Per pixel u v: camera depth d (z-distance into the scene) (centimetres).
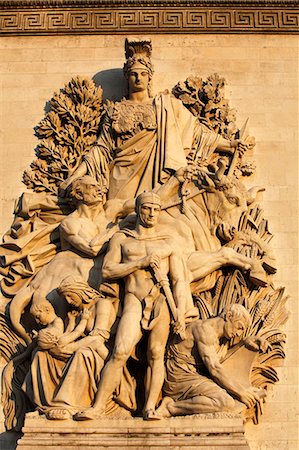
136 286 2717
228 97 3152
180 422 2558
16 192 3048
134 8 3256
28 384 2698
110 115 3042
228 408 2575
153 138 3008
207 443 2509
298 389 2767
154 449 2512
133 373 2736
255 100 3145
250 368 2711
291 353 2809
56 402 2600
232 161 3012
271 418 2736
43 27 3253
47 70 3206
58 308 2805
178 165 2956
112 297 2769
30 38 3247
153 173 2973
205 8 3247
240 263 2834
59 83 3191
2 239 2983
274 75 3180
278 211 2992
